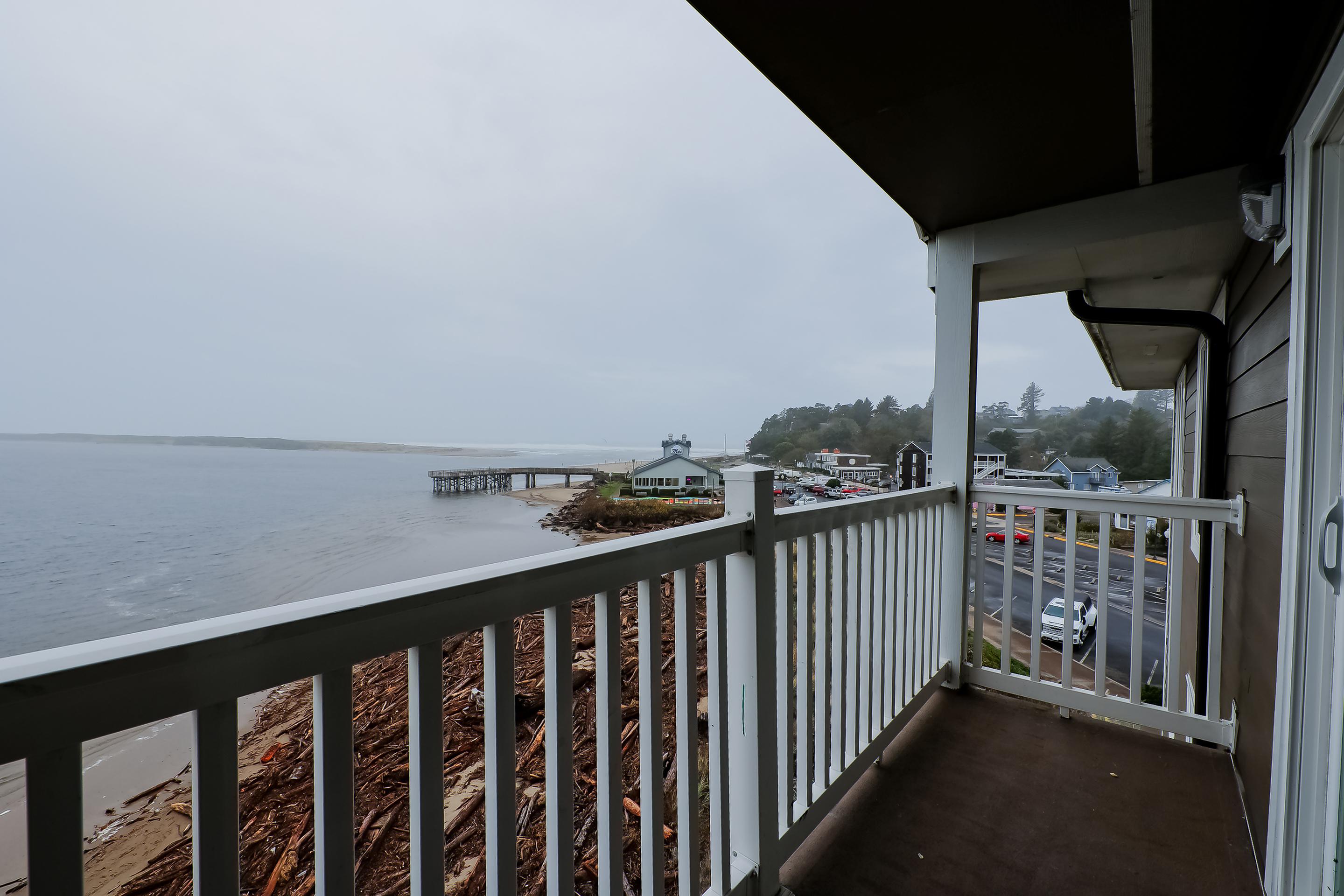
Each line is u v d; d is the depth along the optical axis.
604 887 0.90
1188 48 1.36
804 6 1.27
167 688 0.46
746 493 1.22
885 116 1.68
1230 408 2.42
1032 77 1.50
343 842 0.58
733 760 1.27
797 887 1.41
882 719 1.86
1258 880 1.43
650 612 0.97
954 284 2.49
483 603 0.71
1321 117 1.09
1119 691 9.27
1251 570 1.81
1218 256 2.38
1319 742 1.17
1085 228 2.20
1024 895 1.39
